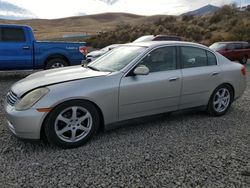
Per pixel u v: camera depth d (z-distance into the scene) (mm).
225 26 38688
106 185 3340
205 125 5438
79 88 4270
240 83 6223
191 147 4406
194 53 5590
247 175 3600
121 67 4828
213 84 5742
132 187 3307
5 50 9922
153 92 4926
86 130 4402
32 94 4152
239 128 5320
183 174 3600
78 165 3789
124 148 4332
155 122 5523
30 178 3459
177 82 5191
